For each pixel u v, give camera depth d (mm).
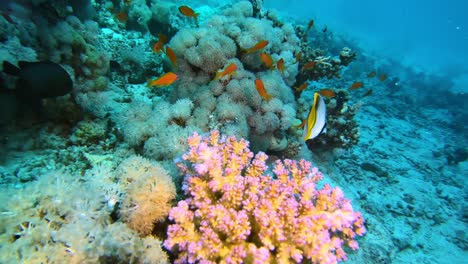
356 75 17156
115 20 7754
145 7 8406
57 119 4078
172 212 2092
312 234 2062
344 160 8359
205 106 4379
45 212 2232
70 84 3648
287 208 2102
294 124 5617
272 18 6914
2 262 1936
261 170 2518
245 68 5355
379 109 14172
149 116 4234
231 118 4281
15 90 3584
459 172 10484
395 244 5883
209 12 13328
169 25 9273
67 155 3779
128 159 2770
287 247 2031
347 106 7000
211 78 4945
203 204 2152
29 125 3859
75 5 6043
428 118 15695
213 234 1940
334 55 18328
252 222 2168
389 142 10977
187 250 2035
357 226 2400
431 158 10875
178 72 5039
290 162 2781
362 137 10375
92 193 2312
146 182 2373
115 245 2049
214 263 1913
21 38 4082
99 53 5027
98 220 2275
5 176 3227
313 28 18984
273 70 5574
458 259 6281
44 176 2381
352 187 7242
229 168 2375
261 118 4672
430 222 7168
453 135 14078
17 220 2113
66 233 2062
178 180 2988
